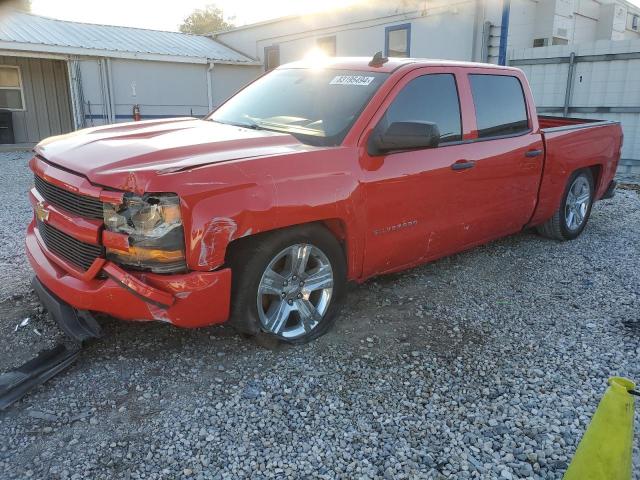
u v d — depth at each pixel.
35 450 2.55
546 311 4.27
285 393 3.05
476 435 2.77
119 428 2.72
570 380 3.28
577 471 2.12
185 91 19.34
